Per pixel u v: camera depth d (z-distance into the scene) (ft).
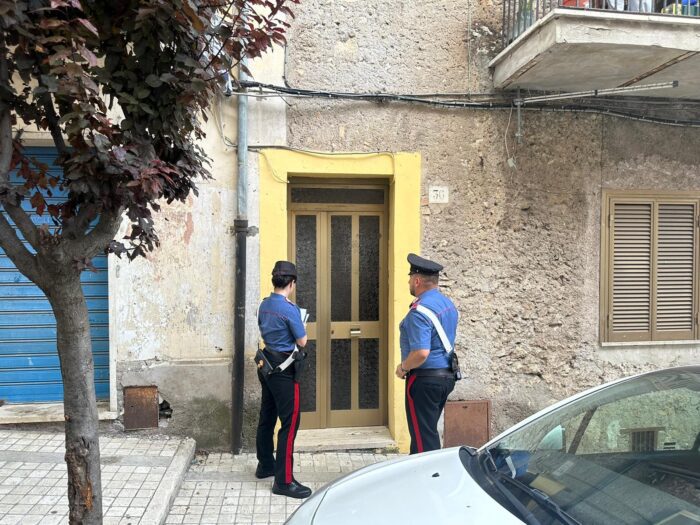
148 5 7.06
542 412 8.91
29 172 8.50
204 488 13.46
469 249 16.38
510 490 7.05
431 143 16.17
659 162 17.07
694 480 6.43
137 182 6.59
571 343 16.81
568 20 12.91
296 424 13.15
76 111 6.58
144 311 15.24
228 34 8.38
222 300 15.52
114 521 10.98
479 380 16.51
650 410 7.80
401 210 16.07
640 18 12.98
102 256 15.58
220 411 15.57
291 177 16.46
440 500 6.94
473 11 16.30
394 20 16.03
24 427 15.02
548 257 16.65
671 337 17.25
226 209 15.49
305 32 15.66
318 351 16.98
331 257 16.97
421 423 12.28
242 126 15.28
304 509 7.55
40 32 6.70
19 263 7.31
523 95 16.38
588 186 16.71
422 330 12.05
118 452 14.21
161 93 7.64
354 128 15.89
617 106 16.81
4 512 11.02
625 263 17.04
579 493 6.68
